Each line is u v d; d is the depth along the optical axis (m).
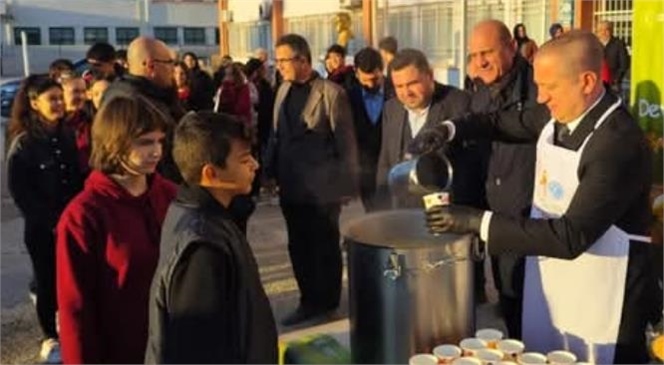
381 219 2.13
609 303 1.81
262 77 6.53
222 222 1.49
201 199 1.52
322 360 2.02
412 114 3.01
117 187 1.93
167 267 1.45
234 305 1.47
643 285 1.82
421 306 1.82
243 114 6.14
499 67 2.70
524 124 2.20
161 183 2.04
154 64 3.03
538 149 1.92
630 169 1.68
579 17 7.86
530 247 1.68
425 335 1.84
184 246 1.43
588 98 1.74
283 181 3.66
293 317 3.69
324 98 3.56
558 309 1.89
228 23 12.92
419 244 1.86
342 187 3.59
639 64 2.63
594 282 1.82
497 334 1.79
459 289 1.86
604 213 1.66
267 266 4.59
